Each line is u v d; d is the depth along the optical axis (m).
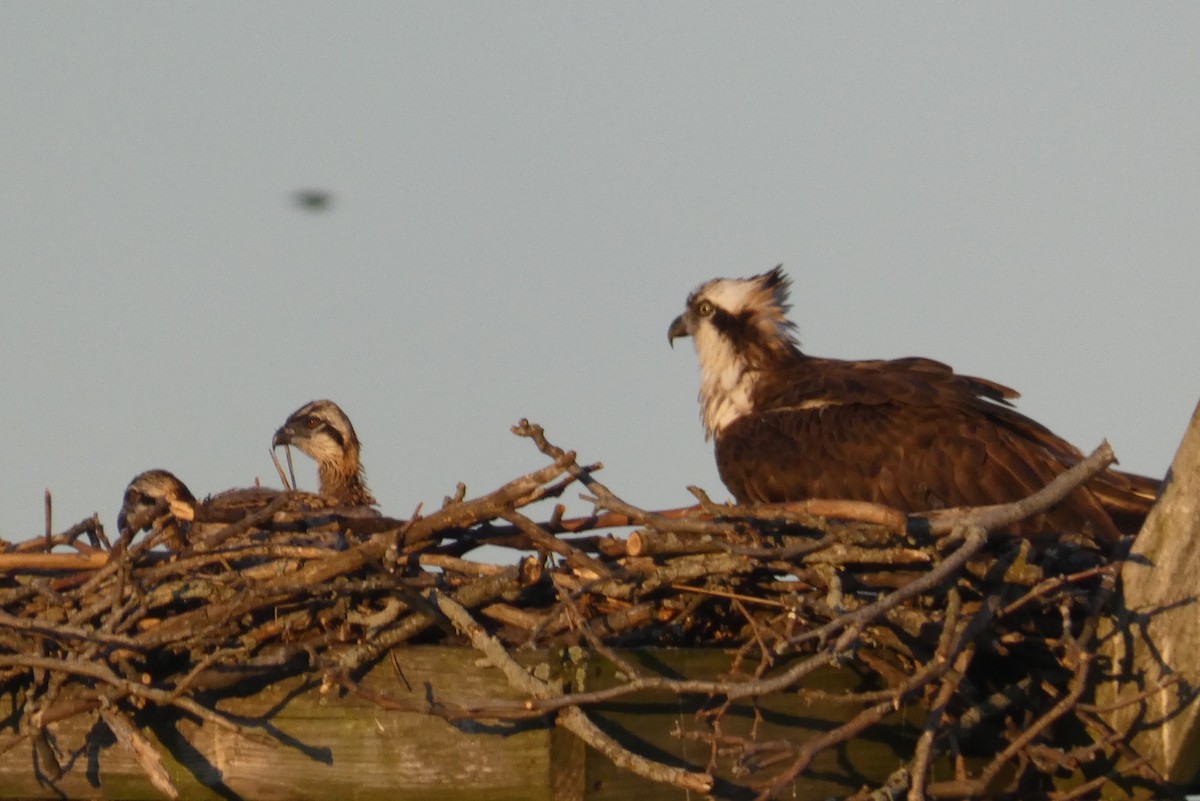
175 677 11.07
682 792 10.46
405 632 10.59
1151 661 10.81
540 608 11.04
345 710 10.77
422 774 10.50
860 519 10.23
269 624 10.96
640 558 10.82
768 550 10.16
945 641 9.96
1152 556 10.84
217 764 11.12
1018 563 10.48
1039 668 11.14
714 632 11.23
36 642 11.27
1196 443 10.72
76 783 11.66
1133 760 10.80
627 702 10.28
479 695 10.38
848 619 9.51
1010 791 11.27
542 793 10.15
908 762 10.99
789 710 10.87
